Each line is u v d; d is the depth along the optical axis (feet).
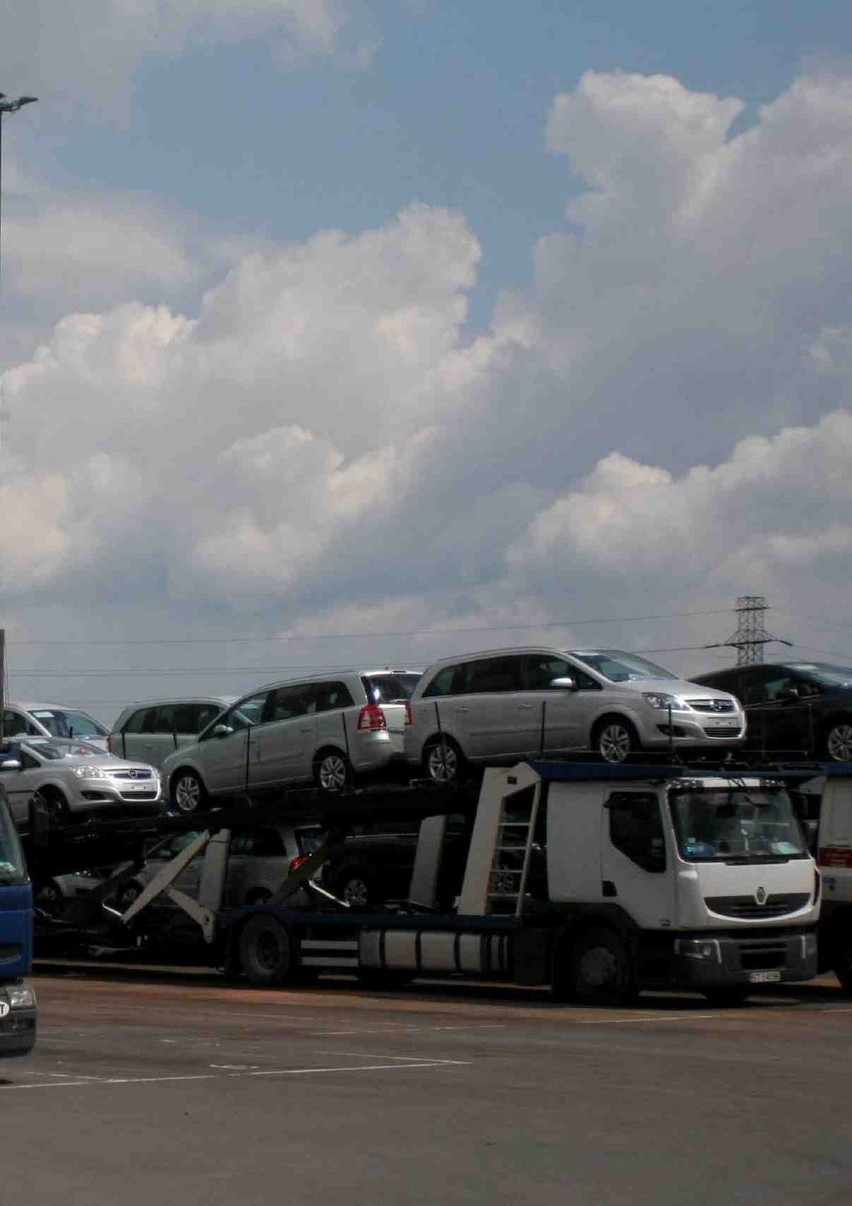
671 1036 55.06
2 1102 38.99
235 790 87.30
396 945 74.79
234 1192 28.68
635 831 67.72
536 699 76.28
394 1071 44.98
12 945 41.70
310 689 84.58
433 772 79.25
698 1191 29.07
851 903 72.13
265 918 79.25
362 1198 28.27
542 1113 37.58
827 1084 42.70
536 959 69.92
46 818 61.16
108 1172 30.42
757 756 77.87
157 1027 58.03
